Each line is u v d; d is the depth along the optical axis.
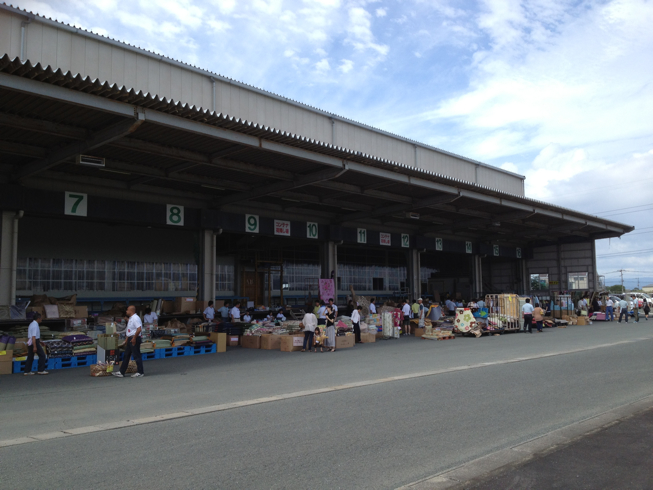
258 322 21.80
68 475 5.04
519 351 16.17
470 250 38.19
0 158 16.30
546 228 36.28
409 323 25.66
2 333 15.38
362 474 5.09
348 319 22.33
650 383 10.10
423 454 5.73
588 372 11.52
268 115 24.41
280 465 5.34
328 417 7.41
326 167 18.59
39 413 8.12
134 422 7.19
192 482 4.84
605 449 5.81
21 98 11.68
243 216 23.81
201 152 16.53
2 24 16.72
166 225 21.33
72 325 17.52
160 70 20.62
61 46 18.03
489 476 4.97
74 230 23.59
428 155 33.34
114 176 19.20
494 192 25.02
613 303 36.97
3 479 4.93
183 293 27.33
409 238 33.25
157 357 16.19
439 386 9.88
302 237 26.61
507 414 7.57
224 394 9.51
